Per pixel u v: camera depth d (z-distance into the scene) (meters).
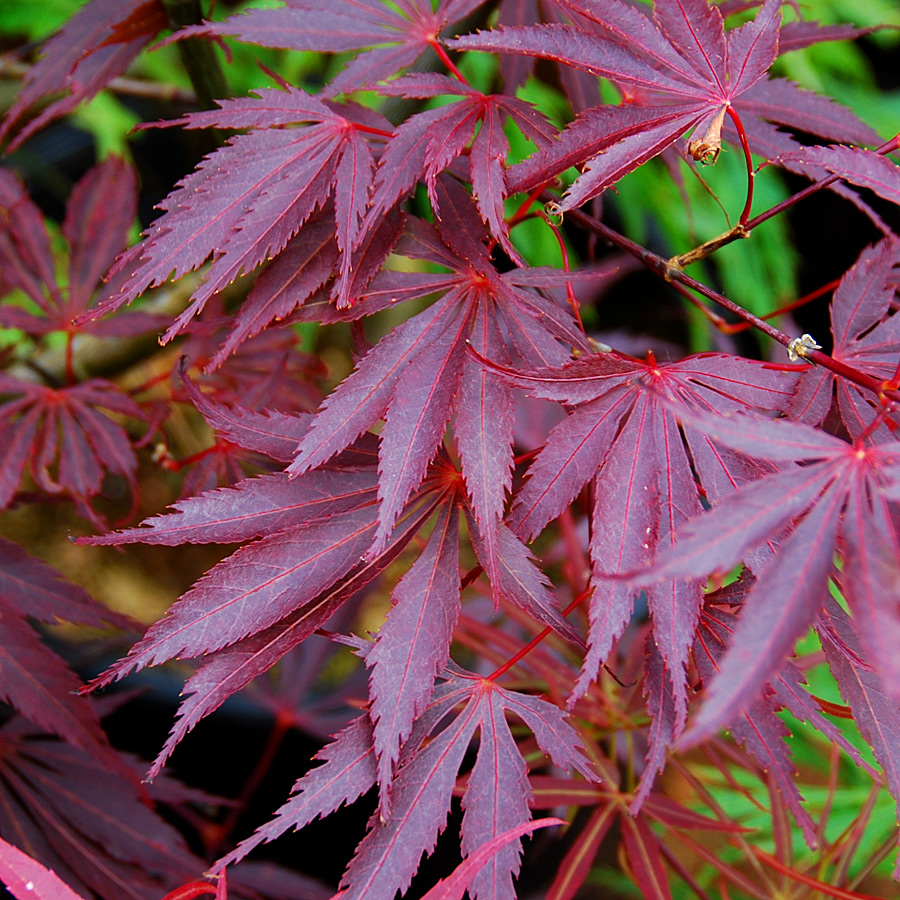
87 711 0.55
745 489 0.45
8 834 0.57
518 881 0.73
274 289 0.50
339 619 0.74
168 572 1.08
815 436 0.45
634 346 0.76
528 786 0.49
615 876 0.73
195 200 0.49
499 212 0.49
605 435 0.48
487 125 0.50
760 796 0.70
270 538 0.49
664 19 0.49
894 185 0.48
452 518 0.50
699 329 1.02
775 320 0.94
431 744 0.49
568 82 0.59
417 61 0.56
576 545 0.64
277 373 0.61
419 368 0.49
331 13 0.53
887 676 0.43
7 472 0.59
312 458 0.48
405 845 0.48
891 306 0.55
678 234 1.04
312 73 1.06
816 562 0.44
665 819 0.58
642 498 0.48
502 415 0.49
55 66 0.57
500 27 0.49
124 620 0.56
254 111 0.50
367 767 0.49
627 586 0.48
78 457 0.60
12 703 0.54
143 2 0.56
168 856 0.58
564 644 0.64
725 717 0.43
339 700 0.75
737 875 0.59
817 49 1.10
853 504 0.45
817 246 1.22
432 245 0.51
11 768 0.58
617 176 0.49
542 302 0.51
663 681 0.49
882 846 0.59
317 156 0.50
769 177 1.07
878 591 0.44
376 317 1.17
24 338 0.64
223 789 0.77
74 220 0.63
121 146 1.04
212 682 0.48
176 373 0.63
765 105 0.55
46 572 0.56
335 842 0.72
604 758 0.60
